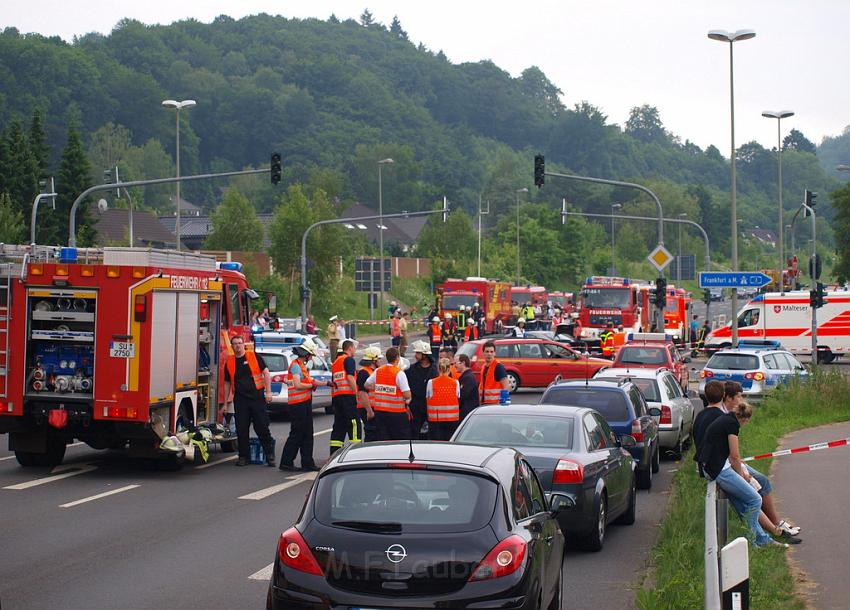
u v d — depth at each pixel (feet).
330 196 474.49
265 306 254.68
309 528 29.68
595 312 230.68
